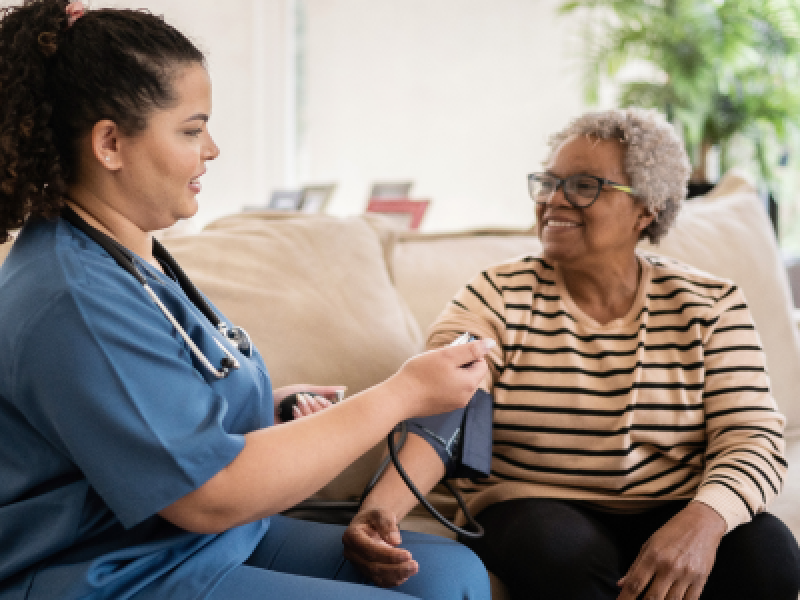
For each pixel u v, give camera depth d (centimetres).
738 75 346
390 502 111
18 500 78
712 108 338
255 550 100
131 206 84
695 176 346
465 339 103
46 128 78
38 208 78
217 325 95
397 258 166
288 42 519
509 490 128
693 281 136
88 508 77
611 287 134
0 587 77
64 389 71
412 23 486
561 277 138
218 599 80
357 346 141
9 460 78
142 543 80
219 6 470
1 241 82
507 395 130
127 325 74
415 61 486
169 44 80
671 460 129
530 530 114
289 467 77
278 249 147
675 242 183
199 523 75
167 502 72
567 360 129
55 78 78
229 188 491
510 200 460
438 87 480
